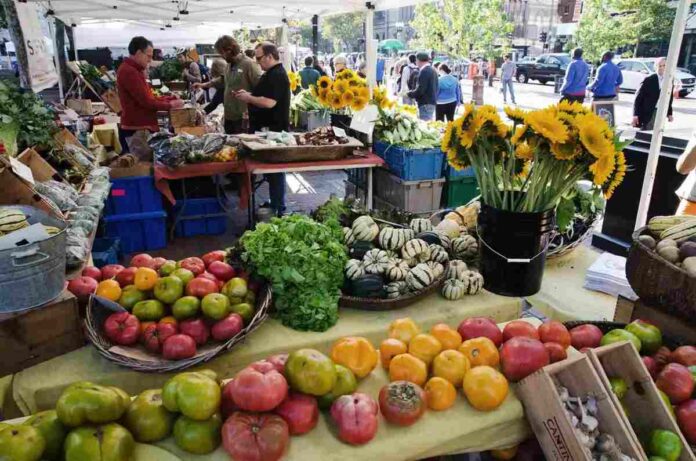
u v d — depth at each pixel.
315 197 6.84
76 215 3.06
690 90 18.55
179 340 1.71
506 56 25.06
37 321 1.74
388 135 5.14
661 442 1.54
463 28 23.03
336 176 7.93
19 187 2.64
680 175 4.35
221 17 8.88
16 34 4.55
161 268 1.94
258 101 5.43
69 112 5.93
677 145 4.54
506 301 2.25
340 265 2.08
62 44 9.52
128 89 5.55
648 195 3.96
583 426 1.49
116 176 4.72
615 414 1.50
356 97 5.25
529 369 1.64
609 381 1.65
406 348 1.76
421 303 2.21
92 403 1.31
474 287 2.26
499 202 2.23
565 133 1.92
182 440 1.35
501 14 22.95
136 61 5.53
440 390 1.57
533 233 2.17
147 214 4.90
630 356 1.65
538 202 2.17
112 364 1.78
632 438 1.48
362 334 1.98
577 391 1.59
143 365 1.66
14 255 1.63
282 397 1.38
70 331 1.82
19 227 1.90
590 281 2.39
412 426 1.50
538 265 2.26
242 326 1.83
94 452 1.26
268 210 5.46
